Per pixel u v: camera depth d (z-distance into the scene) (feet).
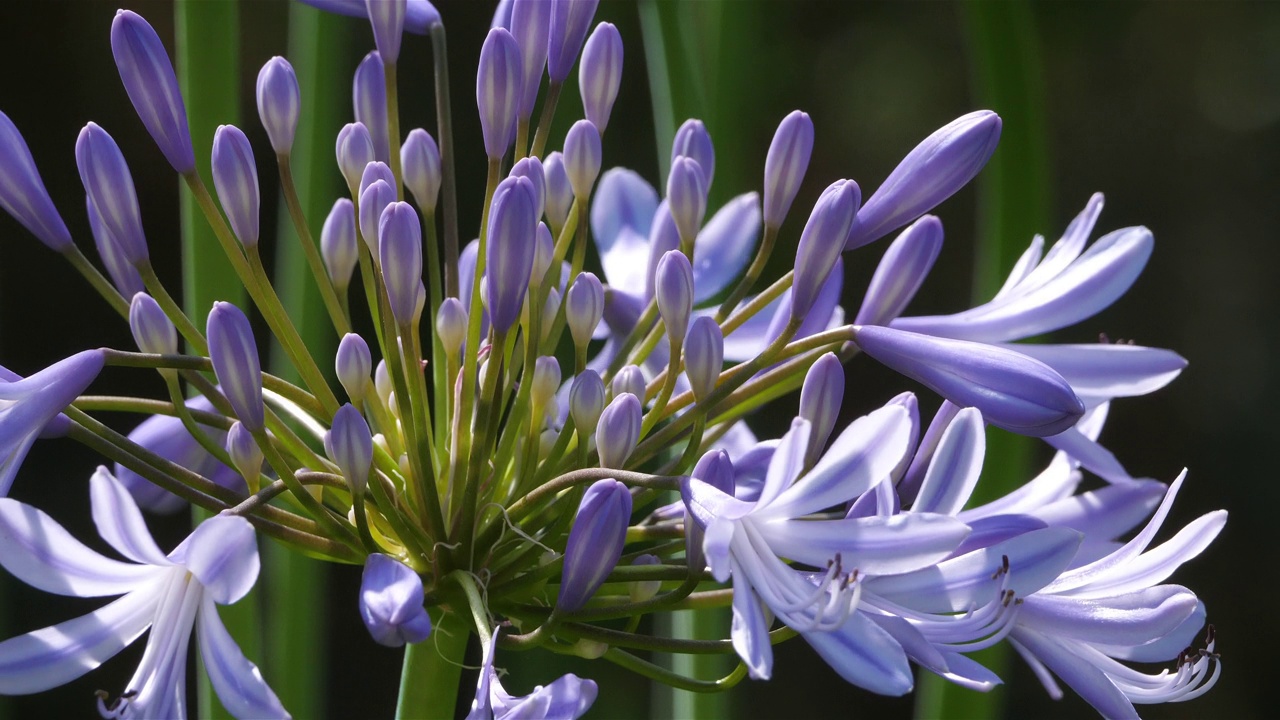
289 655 3.70
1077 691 3.31
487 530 3.31
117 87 7.27
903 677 3.17
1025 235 3.62
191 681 4.33
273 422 3.32
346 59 3.67
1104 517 3.40
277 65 3.35
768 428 6.73
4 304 7.00
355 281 5.94
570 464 3.35
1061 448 3.43
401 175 3.42
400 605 3.17
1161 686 3.33
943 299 8.50
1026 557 3.25
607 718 6.20
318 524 3.31
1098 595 3.32
